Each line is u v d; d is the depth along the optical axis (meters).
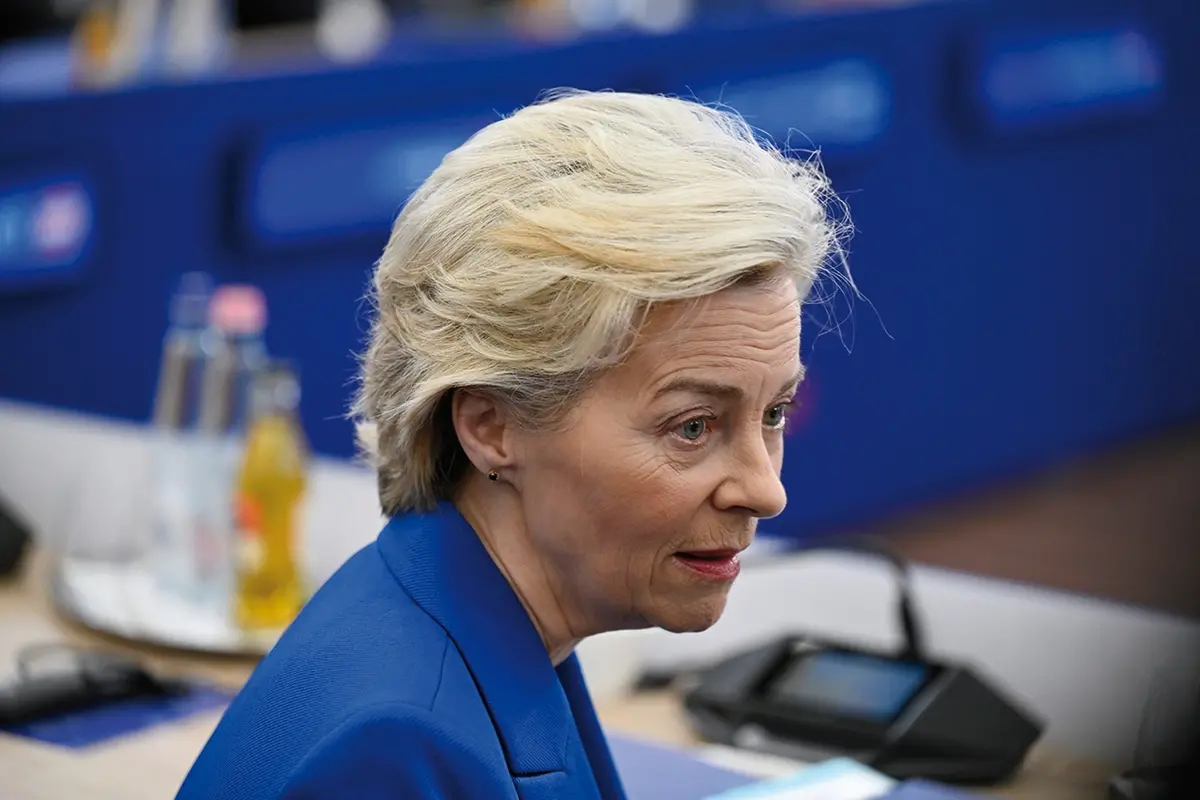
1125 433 15.56
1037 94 14.12
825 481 13.41
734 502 2.86
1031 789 4.73
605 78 11.78
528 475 2.97
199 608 6.10
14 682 5.09
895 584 5.62
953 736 4.77
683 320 2.76
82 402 10.55
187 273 10.81
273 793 2.68
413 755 2.67
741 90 12.20
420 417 3.02
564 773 2.99
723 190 2.76
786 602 5.89
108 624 5.87
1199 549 12.76
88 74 11.45
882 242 13.17
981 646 5.55
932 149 13.46
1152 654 5.04
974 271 14.07
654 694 5.54
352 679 2.81
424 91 11.03
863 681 5.04
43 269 10.25
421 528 3.13
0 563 6.69
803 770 4.54
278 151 10.85
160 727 4.97
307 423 11.03
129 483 6.80
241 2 13.39
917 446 14.05
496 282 2.81
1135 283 15.30
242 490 5.84
